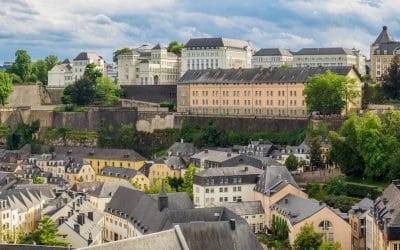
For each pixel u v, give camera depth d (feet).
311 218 636.07
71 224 608.19
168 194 654.53
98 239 646.74
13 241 632.79
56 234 582.76
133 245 356.18
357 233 640.99
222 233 447.83
